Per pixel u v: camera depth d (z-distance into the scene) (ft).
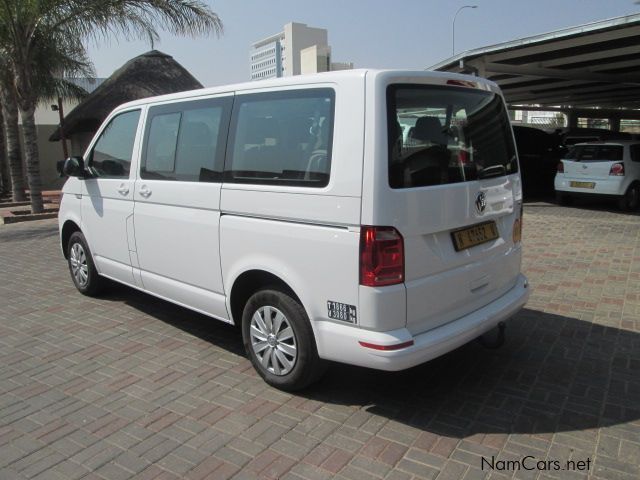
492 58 43.11
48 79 45.32
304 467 9.66
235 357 14.28
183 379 13.09
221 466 9.75
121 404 12.00
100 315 17.66
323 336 10.87
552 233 30.01
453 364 13.53
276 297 11.77
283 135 11.45
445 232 11.03
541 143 48.93
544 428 10.69
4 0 36.27
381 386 12.49
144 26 39.37
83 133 62.39
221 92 13.14
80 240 18.89
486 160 12.29
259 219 11.86
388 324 10.09
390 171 9.97
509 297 12.79
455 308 11.31
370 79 10.07
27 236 33.42
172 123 14.55
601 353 14.03
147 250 15.38
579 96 88.33
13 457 10.16
